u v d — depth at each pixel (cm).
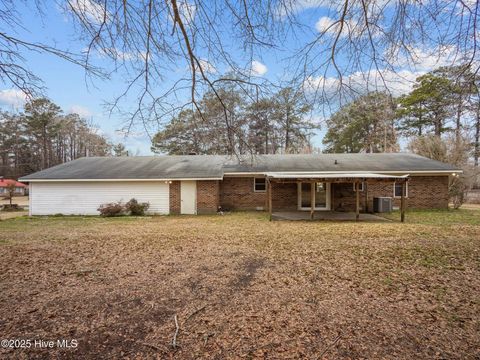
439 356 268
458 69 345
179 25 328
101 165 1780
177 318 353
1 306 389
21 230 1036
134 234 938
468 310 365
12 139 4172
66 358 272
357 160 1777
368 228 1026
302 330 321
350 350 280
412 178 1619
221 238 856
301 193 1673
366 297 411
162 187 1572
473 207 1809
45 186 1543
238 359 269
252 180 1700
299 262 591
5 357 273
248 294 426
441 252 659
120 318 354
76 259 627
